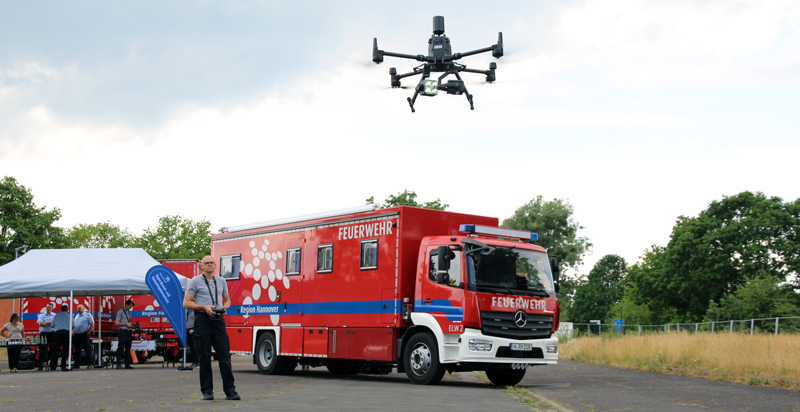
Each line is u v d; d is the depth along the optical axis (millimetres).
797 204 60906
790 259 59312
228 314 20156
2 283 20016
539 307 15133
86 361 23281
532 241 16422
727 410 10547
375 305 15719
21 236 60594
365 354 15859
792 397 12477
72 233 85938
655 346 22453
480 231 15500
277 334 18422
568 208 68500
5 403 9945
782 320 35906
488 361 14148
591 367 22516
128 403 9828
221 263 20750
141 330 24641
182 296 18688
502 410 9727
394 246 15453
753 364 16969
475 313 14141
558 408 10203
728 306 49688
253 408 9164
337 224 17078
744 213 62062
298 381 15570
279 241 18828
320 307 17234
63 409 9047
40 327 21672
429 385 14656
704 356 19609
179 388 12711
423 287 14977
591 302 119250
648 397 12469
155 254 64938
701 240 61562
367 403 10234
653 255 67562
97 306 26766
